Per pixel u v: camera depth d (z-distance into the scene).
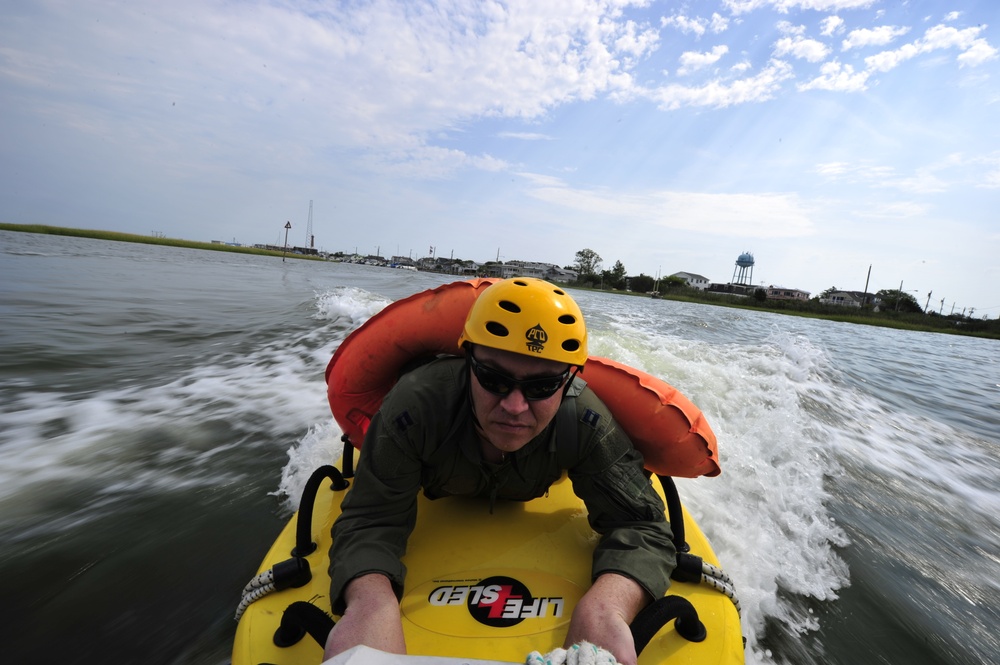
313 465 3.20
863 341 17.52
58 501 2.85
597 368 1.89
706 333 10.42
